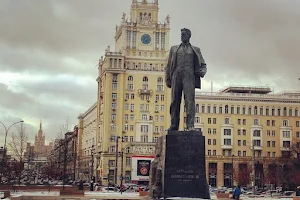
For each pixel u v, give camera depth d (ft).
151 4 441.27
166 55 433.89
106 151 409.90
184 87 75.66
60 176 377.50
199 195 70.90
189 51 76.69
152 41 434.71
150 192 76.89
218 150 420.77
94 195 160.66
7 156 337.72
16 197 124.47
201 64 76.48
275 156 423.64
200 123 420.36
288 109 434.71
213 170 411.75
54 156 536.42
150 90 424.46
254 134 425.69
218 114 425.28
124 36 433.07
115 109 418.10
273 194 253.24
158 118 424.87
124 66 424.46
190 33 77.82
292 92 485.56
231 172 395.96
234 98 428.56
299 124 434.30
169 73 78.64
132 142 409.28
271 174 337.72
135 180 372.79
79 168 530.68
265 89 472.85
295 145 362.33
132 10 442.50
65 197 137.08
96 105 485.15
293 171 309.63
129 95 422.82
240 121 427.74
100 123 443.73
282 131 429.38
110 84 419.54
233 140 423.64
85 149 574.97
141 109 422.82
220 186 409.49
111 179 403.54
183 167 71.51
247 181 369.30
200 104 424.05
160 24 437.17
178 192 70.69
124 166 406.41
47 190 208.64
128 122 419.54
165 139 72.49
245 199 167.53
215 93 426.51
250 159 415.23
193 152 72.02
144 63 429.38
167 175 71.05
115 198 133.18
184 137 72.28
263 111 432.25
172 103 76.64
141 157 375.66
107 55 421.18
